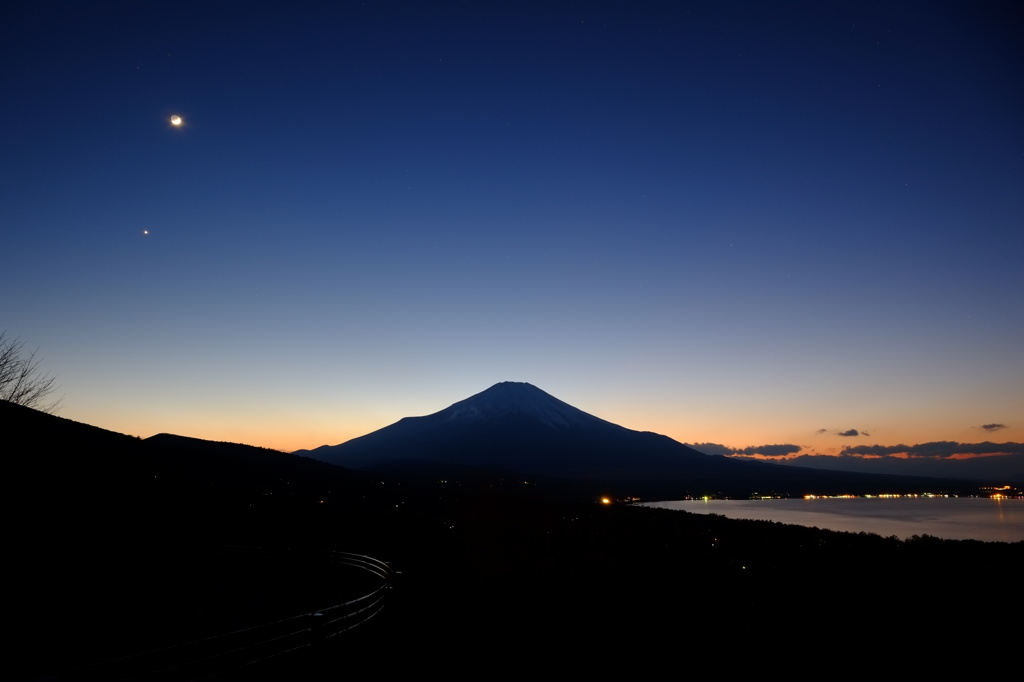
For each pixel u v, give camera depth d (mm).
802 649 13328
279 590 22641
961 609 15875
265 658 11242
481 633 15047
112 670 11094
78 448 46594
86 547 28500
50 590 20203
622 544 38250
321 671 10984
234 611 18219
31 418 38094
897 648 13047
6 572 21938
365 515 52844
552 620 16844
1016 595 16781
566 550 35031
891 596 17969
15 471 32531
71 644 13477
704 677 11234
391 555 32875
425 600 19469
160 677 10500
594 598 20453
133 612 17797
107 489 39719
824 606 17406
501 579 25281
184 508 45656
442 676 10961
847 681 10930
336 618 13695
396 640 13961
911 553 27094
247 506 52781
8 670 10969
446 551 34656
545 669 11758
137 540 32719
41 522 29359
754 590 21266
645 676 11305
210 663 11898
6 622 15500
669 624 16266
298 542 38375
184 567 28547
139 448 83875
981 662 11867
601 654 12922
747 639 14305
